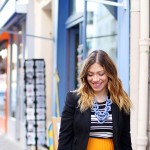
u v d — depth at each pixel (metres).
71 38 8.45
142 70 4.95
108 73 3.16
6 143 11.20
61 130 3.24
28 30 10.05
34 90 8.19
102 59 3.14
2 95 14.34
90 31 6.86
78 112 3.15
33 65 8.20
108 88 3.19
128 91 5.21
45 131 8.22
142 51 4.96
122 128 3.21
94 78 3.13
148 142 4.98
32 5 9.84
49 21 9.80
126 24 5.31
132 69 5.12
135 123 5.04
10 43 13.04
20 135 11.37
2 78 14.41
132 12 5.16
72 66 8.43
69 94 3.24
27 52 10.27
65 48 8.44
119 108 3.18
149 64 5.02
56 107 8.18
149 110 5.00
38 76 8.21
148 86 5.02
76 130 3.15
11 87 12.99
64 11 8.45
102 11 6.46
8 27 11.91
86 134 3.12
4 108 13.91
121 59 5.47
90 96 3.15
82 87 3.19
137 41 5.10
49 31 9.77
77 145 3.14
